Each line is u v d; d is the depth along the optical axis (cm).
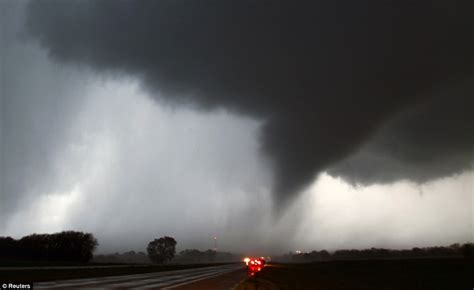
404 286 6241
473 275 9038
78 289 3000
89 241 13150
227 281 4484
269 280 4909
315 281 5616
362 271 10738
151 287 3475
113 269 7719
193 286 3681
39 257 12406
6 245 12438
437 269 11650
